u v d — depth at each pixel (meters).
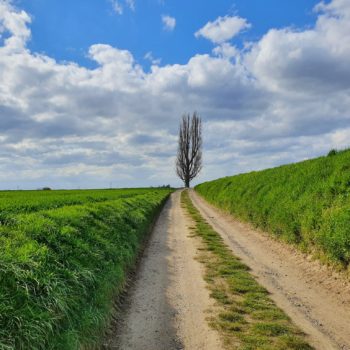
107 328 6.62
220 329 6.83
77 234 9.35
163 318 7.44
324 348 6.09
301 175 18.11
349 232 9.92
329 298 8.67
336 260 10.30
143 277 10.55
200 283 9.91
